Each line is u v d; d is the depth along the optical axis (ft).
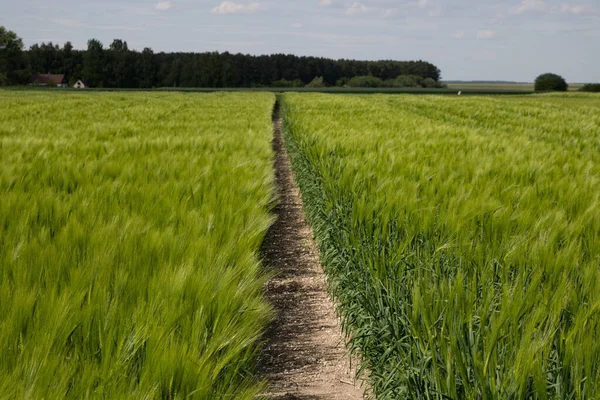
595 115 90.07
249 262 13.69
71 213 16.06
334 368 12.62
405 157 25.71
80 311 9.47
